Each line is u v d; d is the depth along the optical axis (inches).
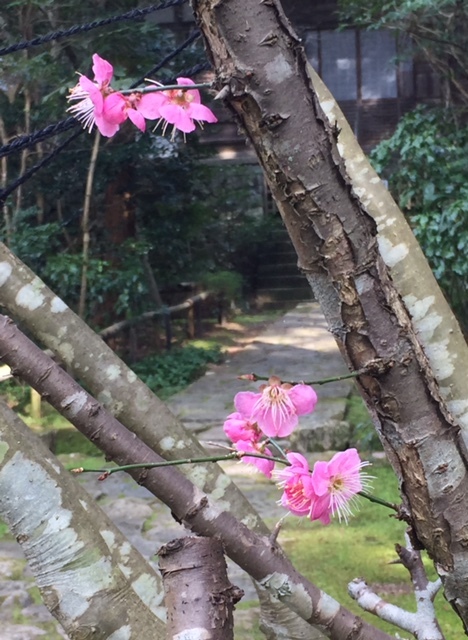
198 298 431.2
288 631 64.0
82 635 37.4
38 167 111.4
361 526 170.7
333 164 31.8
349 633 39.1
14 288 57.5
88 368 57.0
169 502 36.8
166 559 32.3
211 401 284.0
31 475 37.1
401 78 525.3
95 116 41.2
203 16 31.4
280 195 32.5
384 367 33.4
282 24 31.0
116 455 38.7
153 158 360.2
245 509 61.0
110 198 348.5
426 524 36.0
